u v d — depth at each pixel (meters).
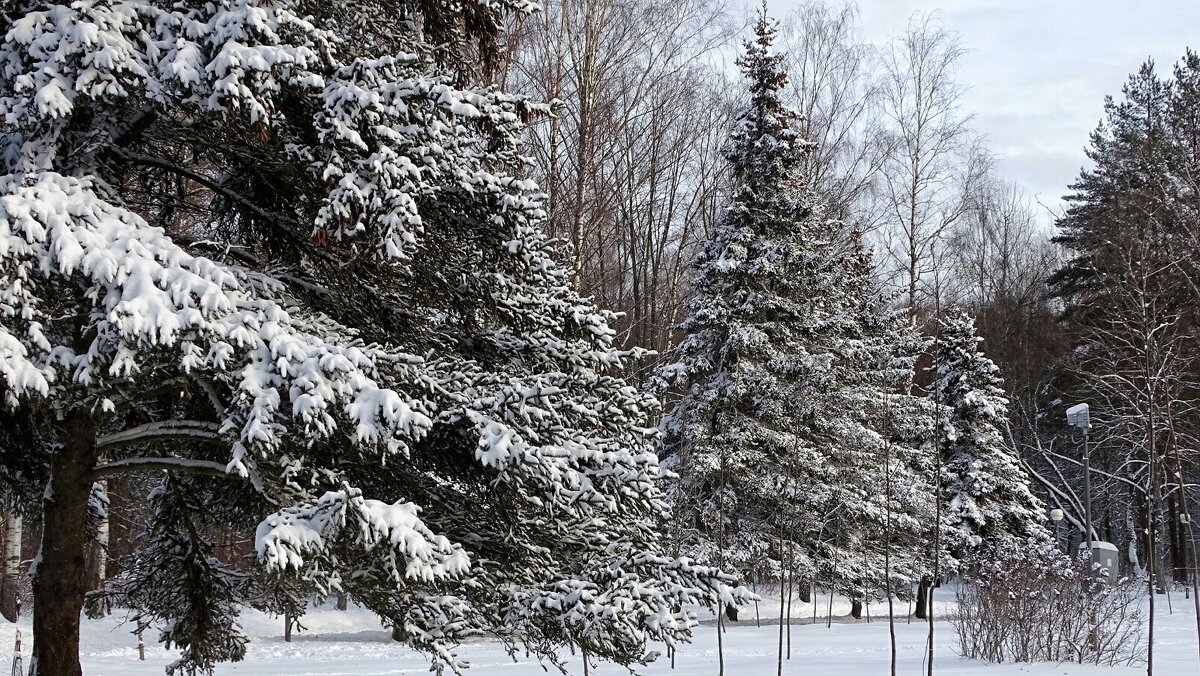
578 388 6.72
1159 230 10.54
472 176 6.22
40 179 5.20
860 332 23.31
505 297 6.87
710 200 24.67
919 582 23.48
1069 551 37.19
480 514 6.38
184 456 7.30
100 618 19.00
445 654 5.79
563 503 5.82
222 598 7.74
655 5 17.86
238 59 5.15
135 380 5.25
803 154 21.94
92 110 5.95
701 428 19.48
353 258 5.97
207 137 6.21
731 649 14.59
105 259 4.83
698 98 21.17
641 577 5.97
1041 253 39.75
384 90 5.78
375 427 5.14
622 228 22.73
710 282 21.64
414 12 6.88
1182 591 30.48
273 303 5.49
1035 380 34.81
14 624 16.88
